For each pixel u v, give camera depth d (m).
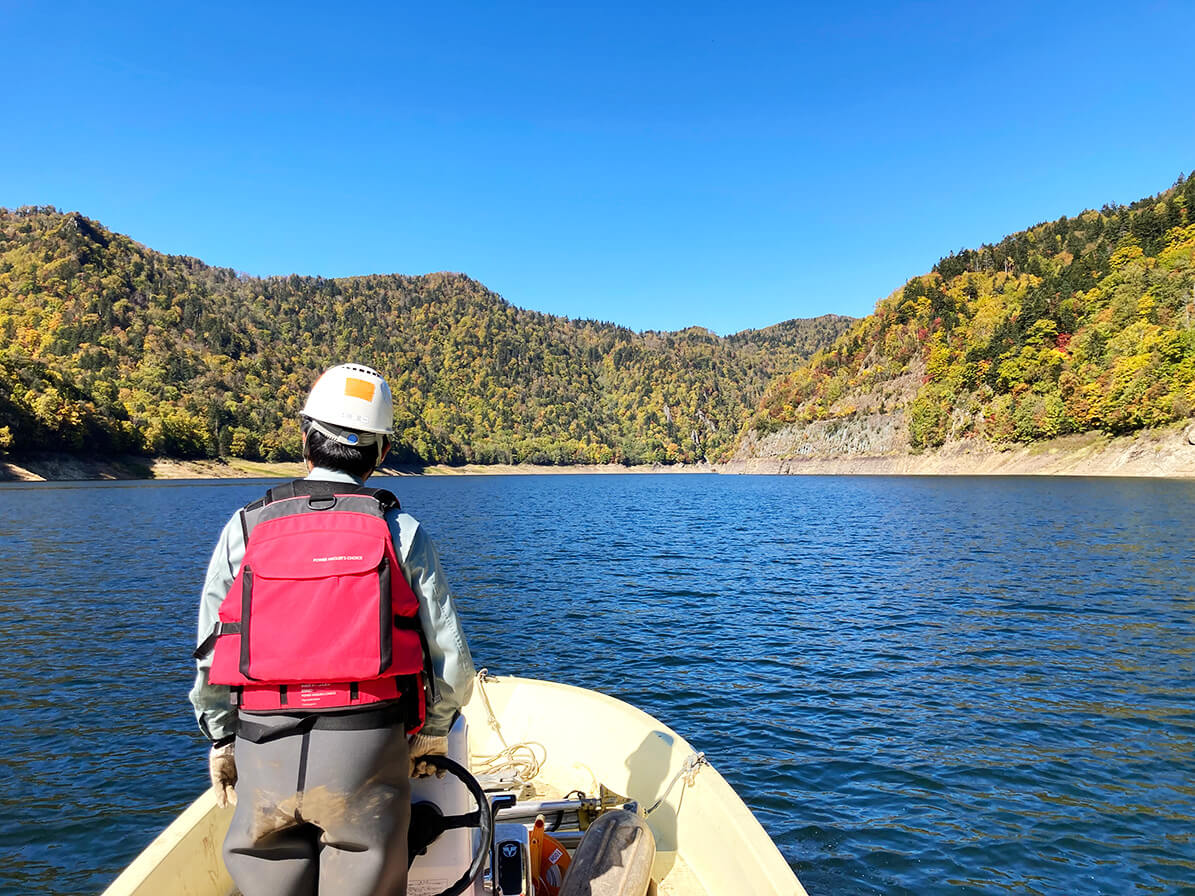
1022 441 121.69
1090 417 108.88
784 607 18.69
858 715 10.71
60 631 15.85
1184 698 11.27
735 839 3.54
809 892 6.31
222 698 1.98
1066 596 19.44
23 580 22.38
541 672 13.08
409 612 1.92
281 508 1.99
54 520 43.06
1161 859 6.77
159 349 194.75
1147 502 52.97
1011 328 146.12
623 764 4.48
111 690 11.98
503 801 3.99
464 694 2.10
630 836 3.08
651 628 16.41
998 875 6.55
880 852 6.93
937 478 118.50
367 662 1.76
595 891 2.75
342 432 2.12
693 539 35.53
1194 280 127.12
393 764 1.87
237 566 1.95
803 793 8.20
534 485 136.25
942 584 21.66
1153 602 18.47
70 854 7.12
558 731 4.91
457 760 2.86
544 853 3.31
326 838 1.84
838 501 68.06
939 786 8.32
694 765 4.13
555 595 20.48
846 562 26.78
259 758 1.79
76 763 9.16
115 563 26.02
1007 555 27.61
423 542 2.04
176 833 3.24
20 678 12.61
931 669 13.02
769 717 10.70
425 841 2.30
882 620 17.02
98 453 114.19
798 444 195.25
